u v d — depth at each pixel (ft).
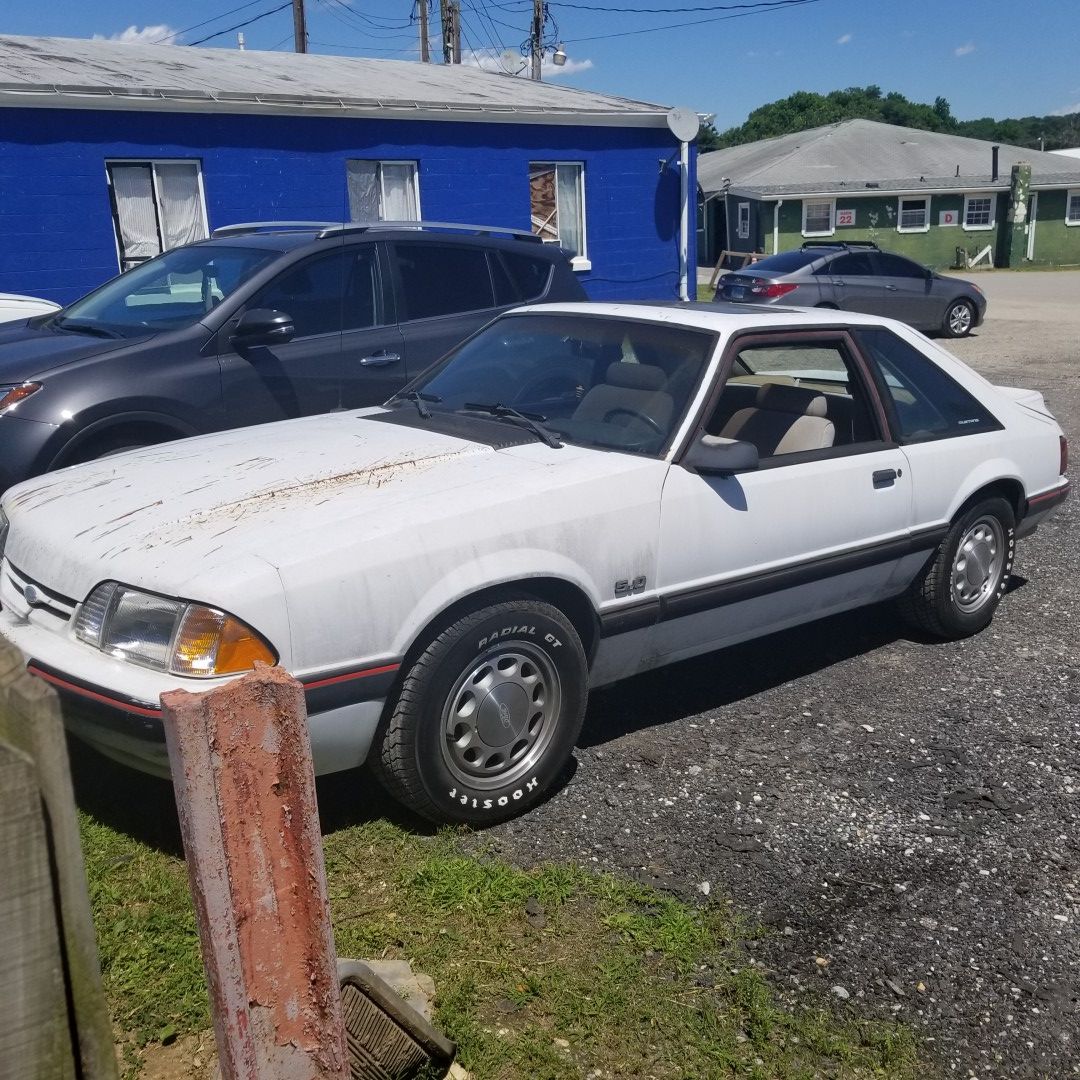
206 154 42.52
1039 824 12.14
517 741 11.89
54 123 39.01
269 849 5.67
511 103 50.85
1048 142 294.05
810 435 15.30
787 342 14.92
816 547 14.71
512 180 51.06
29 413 17.92
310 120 44.83
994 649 17.10
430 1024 8.36
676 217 56.70
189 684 10.00
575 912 10.38
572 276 25.21
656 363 14.32
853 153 133.08
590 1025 8.95
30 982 4.55
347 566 10.60
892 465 15.52
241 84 45.55
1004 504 17.35
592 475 12.59
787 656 16.81
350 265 21.63
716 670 16.26
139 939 9.72
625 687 15.62
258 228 24.57
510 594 11.81
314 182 45.39
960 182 123.75
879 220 125.29
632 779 12.97
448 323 22.65
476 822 11.79
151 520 11.43
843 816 12.23
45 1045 4.63
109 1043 4.83
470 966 9.61
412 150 47.78
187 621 10.12
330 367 20.88
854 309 59.98
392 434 13.96
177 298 21.07
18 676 4.54
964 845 11.72
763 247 123.24
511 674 11.78
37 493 12.94
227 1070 5.75
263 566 10.31
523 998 9.24
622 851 11.49
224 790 5.49
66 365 18.51
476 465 12.74
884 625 18.11
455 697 11.38
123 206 41.22
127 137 40.57
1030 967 9.89
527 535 11.82
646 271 56.34
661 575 13.12
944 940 10.21
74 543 11.39
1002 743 13.98
